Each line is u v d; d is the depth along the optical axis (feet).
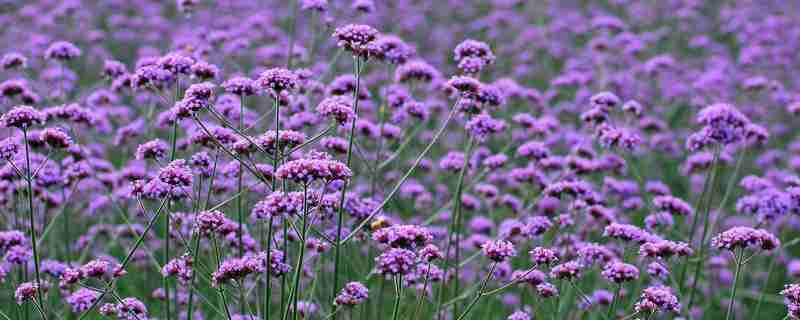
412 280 17.42
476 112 20.94
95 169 24.84
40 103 29.09
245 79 17.10
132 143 29.35
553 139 30.78
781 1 60.03
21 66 23.86
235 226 17.54
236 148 16.51
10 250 16.46
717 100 38.93
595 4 61.31
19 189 19.58
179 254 21.93
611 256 19.07
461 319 15.80
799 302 15.94
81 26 44.60
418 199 25.91
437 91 32.04
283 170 13.71
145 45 47.80
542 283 17.94
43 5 48.73
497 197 25.08
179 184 15.40
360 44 16.24
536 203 23.44
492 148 34.22
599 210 21.65
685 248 17.87
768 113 41.22
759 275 28.02
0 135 25.34
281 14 50.06
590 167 23.47
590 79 38.32
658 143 33.06
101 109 28.19
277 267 14.69
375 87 37.63
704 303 26.14
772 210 22.31
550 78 45.03
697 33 54.65
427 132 32.99
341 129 22.44
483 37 52.85
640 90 40.98
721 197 32.89
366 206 18.66
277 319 20.53
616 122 32.94
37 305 15.75
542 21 52.08
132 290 22.80
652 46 49.57
